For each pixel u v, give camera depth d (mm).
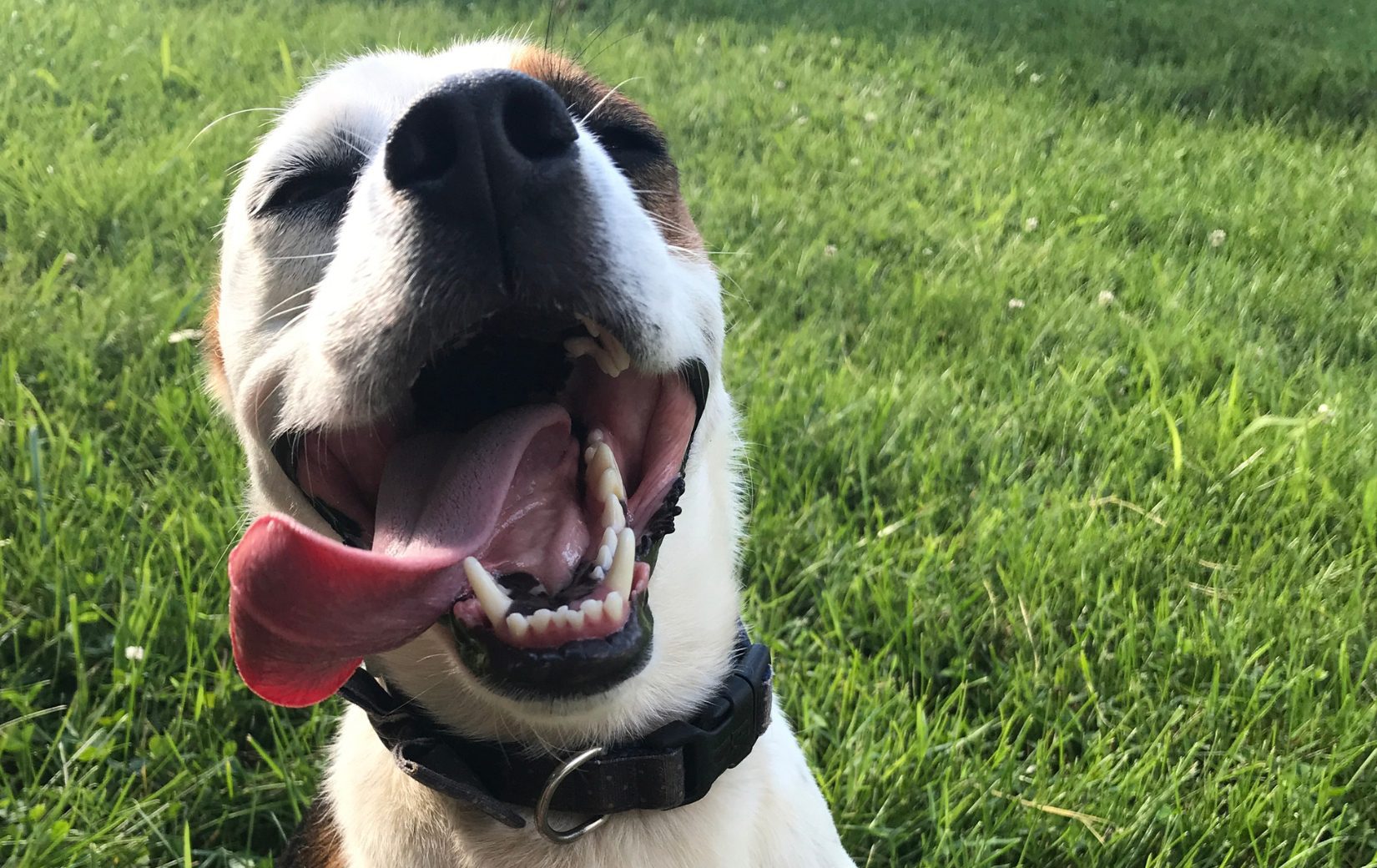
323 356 362
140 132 1180
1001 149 1309
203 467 678
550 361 398
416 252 341
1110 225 1104
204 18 1625
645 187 435
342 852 429
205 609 587
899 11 1980
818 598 624
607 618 338
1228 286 957
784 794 441
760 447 724
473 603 348
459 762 396
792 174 1179
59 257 852
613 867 397
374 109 427
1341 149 1344
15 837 481
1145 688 561
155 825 498
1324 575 612
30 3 1578
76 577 585
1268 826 500
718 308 441
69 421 701
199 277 879
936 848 498
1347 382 802
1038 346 854
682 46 1633
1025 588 606
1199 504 676
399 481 382
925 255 1019
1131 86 1566
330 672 331
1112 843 492
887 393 762
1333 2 2270
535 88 339
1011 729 554
